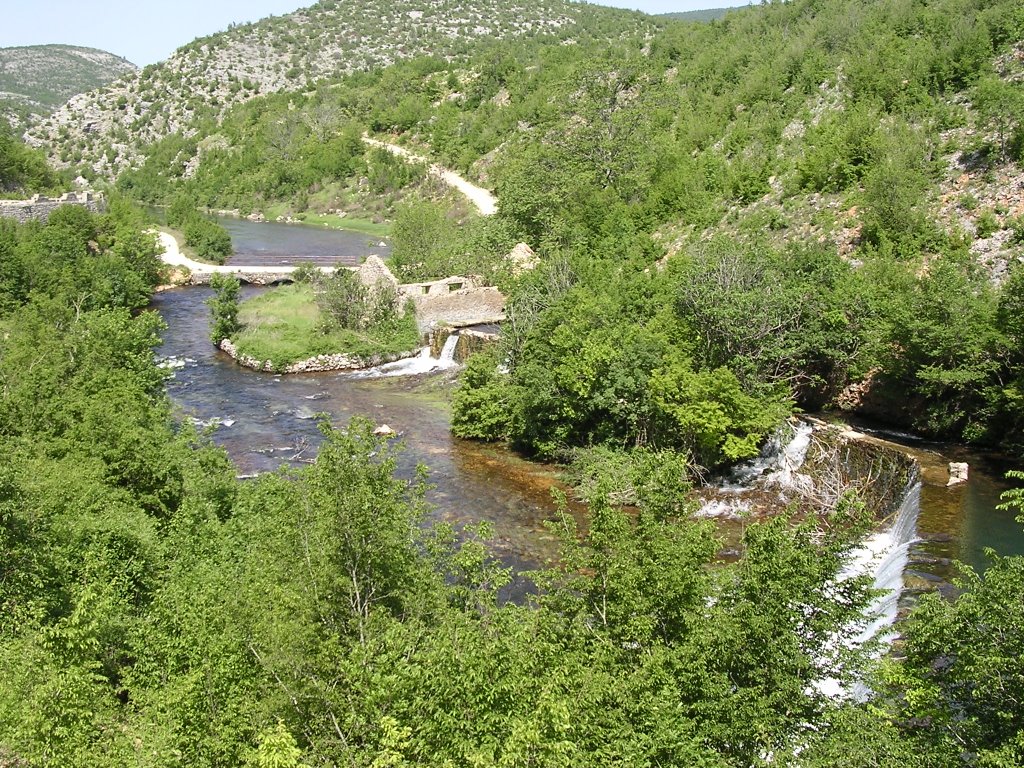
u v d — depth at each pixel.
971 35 52.56
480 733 11.57
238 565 19.58
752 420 33.72
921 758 12.26
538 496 34.28
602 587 15.91
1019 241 39.31
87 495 22.62
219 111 176.88
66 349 35.22
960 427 34.56
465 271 62.81
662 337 36.97
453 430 41.75
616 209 61.81
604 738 12.44
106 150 163.75
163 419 32.56
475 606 17.59
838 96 59.66
